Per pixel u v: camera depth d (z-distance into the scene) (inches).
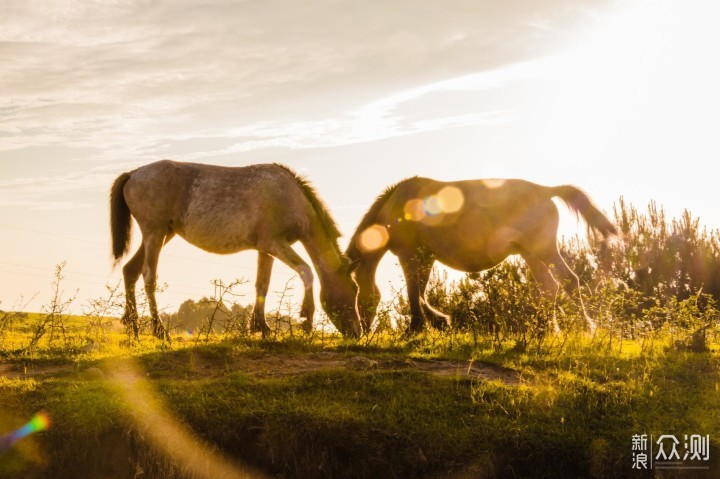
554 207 462.6
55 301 434.6
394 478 294.4
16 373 362.6
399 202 487.8
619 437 306.2
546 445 300.7
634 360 397.4
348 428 304.3
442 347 422.6
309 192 481.4
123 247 486.3
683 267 746.8
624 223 794.2
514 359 390.0
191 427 305.7
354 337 463.2
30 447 299.0
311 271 457.7
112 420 304.8
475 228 464.4
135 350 407.2
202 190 463.8
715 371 382.6
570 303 444.5
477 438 302.4
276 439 304.3
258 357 392.5
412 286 478.3
